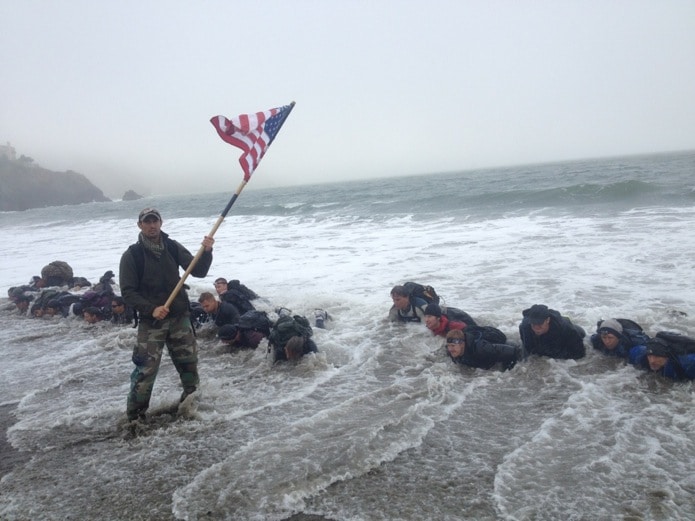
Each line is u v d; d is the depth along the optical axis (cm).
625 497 330
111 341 800
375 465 388
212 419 490
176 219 3800
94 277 1473
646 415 434
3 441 486
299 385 567
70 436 482
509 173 7725
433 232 1780
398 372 587
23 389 629
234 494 362
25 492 392
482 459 388
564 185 3306
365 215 2666
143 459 427
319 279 1158
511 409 473
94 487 392
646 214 1659
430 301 756
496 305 825
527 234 1518
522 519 317
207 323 830
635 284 867
